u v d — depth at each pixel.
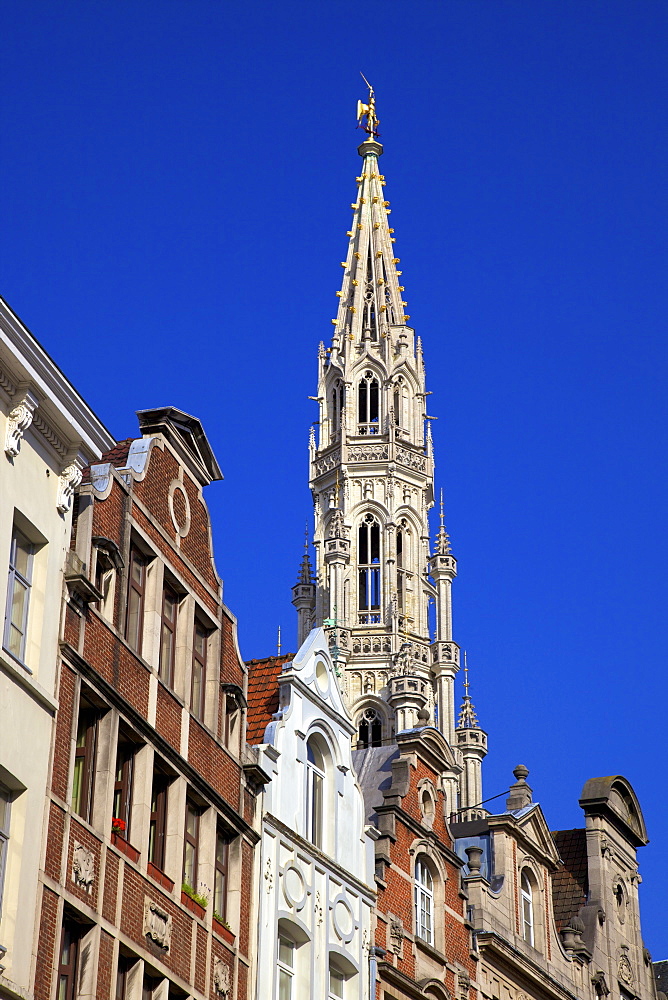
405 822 39.84
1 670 24.33
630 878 54.62
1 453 25.22
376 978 36.25
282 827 33.66
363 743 107.69
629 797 55.03
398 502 116.81
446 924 40.59
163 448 31.62
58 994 25.06
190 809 30.67
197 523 32.69
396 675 107.94
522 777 48.22
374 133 133.00
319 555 115.56
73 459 27.23
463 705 106.88
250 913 31.88
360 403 121.62
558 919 51.38
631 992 51.66
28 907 24.00
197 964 29.25
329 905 34.91
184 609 31.41
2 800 24.31
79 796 26.75
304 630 113.25
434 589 115.75
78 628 26.95
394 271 127.00
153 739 28.86
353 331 123.38
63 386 26.47
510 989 43.41
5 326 24.86
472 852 43.94
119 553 28.70
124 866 27.14
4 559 24.89
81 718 27.39
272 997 32.03
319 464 119.81
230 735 32.78
